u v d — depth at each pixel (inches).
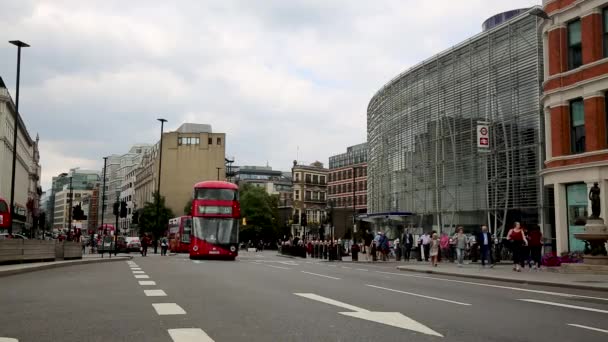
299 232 5187.0
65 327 319.6
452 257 1549.0
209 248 1489.9
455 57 1956.2
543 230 1551.4
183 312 380.8
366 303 451.2
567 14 1171.3
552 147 1198.9
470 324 348.5
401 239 1857.8
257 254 2711.6
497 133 1745.8
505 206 1668.3
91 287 574.9
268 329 315.0
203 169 4931.1
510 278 775.7
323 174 6289.4
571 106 1171.3
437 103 2044.8
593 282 699.4
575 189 1151.6
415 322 347.9
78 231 2171.5
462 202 1870.1
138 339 282.8
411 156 2201.0
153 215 4065.0
